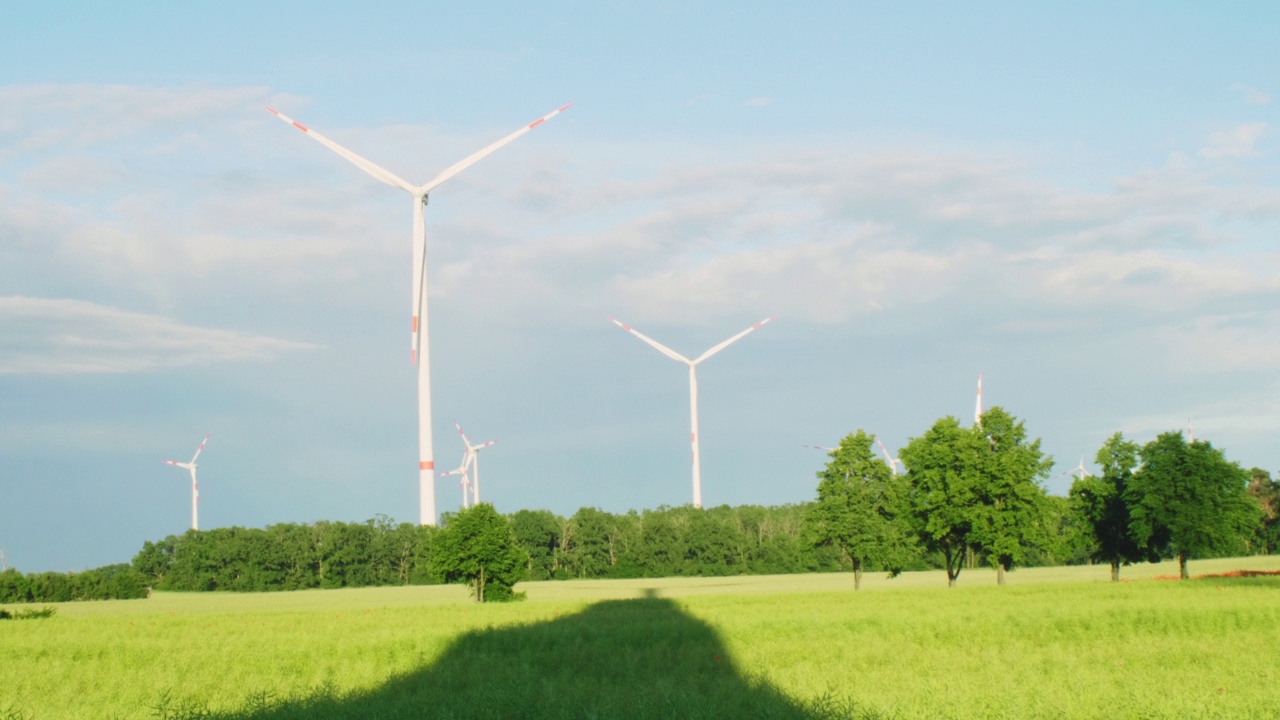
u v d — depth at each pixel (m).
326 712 18.80
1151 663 24.41
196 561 151.75
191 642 35.00
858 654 27.02
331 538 155.12
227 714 19.14
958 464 79.25
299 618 50.94
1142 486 81.00
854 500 81.50
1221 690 19.70
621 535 165.25
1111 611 38.19
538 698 19.53
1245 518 78.56
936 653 27.44
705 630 35.19
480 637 33.69
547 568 159.00
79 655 32.94
